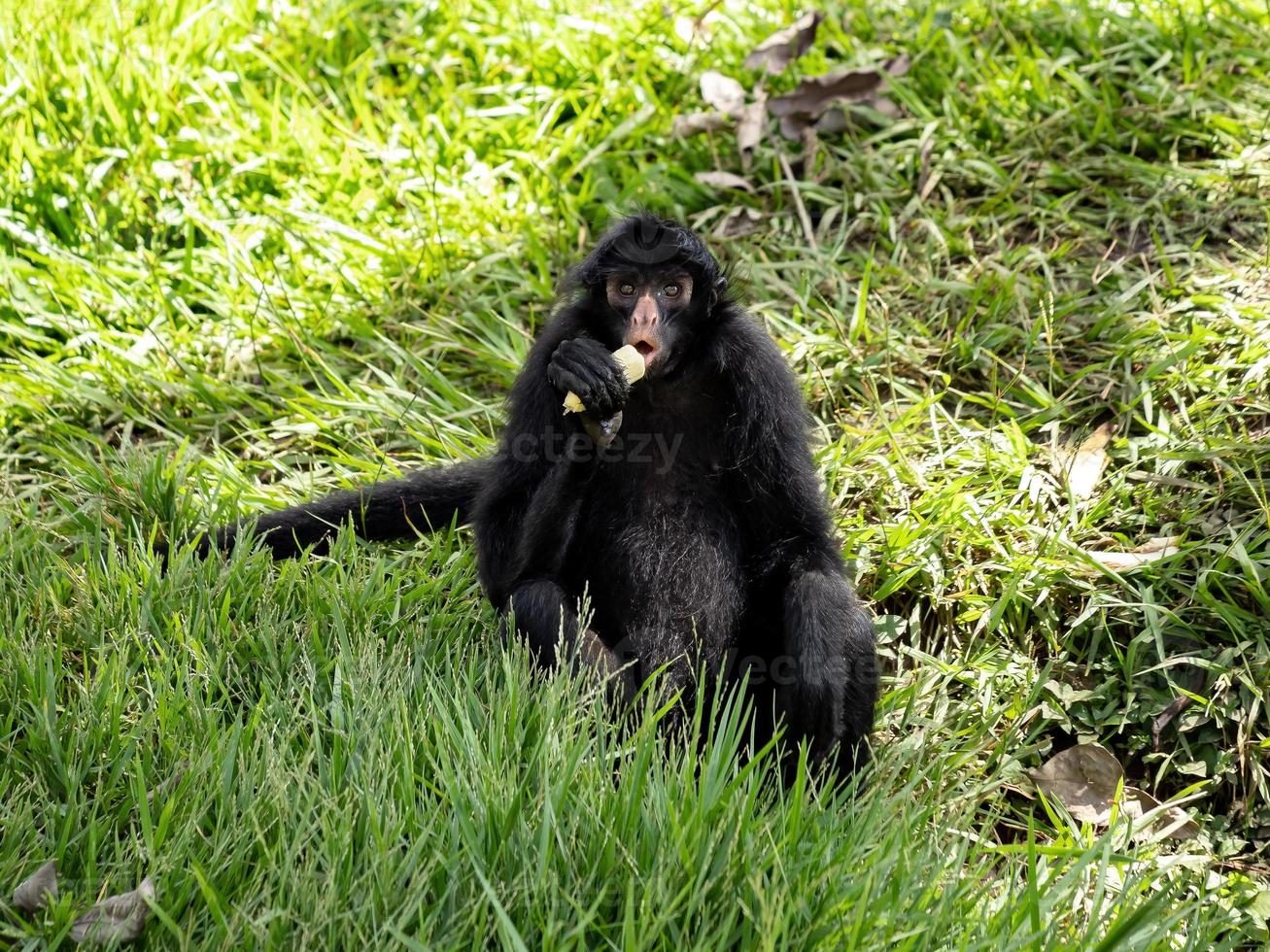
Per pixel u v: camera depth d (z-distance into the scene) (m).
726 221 14.63
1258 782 9.75
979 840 8.70
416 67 16.73
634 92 16.08
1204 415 12.11
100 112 15.52
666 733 9.64
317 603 10.14
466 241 14.66
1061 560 11.10
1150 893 8.99
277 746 8.46
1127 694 10.32
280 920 6.97
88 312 13.93
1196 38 15.99
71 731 8.52
